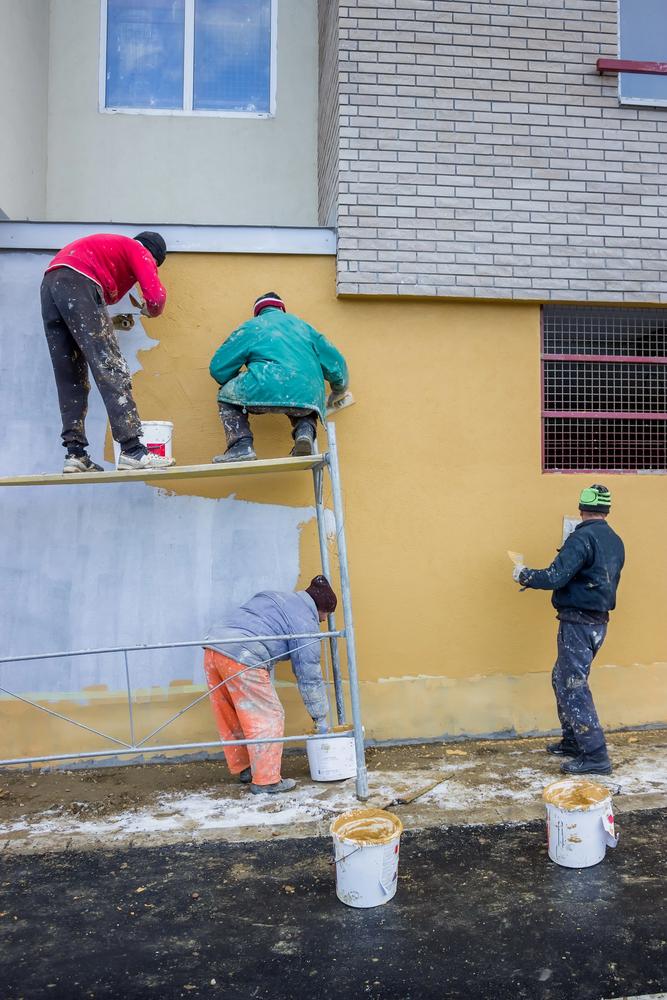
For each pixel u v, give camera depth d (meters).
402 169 5.04
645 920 2.92
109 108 6.10
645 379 5.36
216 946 2.82
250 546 4.93
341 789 4.22
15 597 4.79
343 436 5.00
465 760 4.65
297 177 6.23
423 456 5.07
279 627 4.23
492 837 3.66
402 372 5.07
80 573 4.84
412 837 3.68
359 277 4.95
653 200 5.27
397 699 4.98
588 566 4.46
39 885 3.29
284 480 4.97
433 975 2.62
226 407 4.58
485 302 5.12
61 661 4.80
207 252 4.95
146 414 4.89
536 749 4.84
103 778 4.55
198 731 4.85
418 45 5.10
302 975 2.63
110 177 6.06
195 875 3.35
